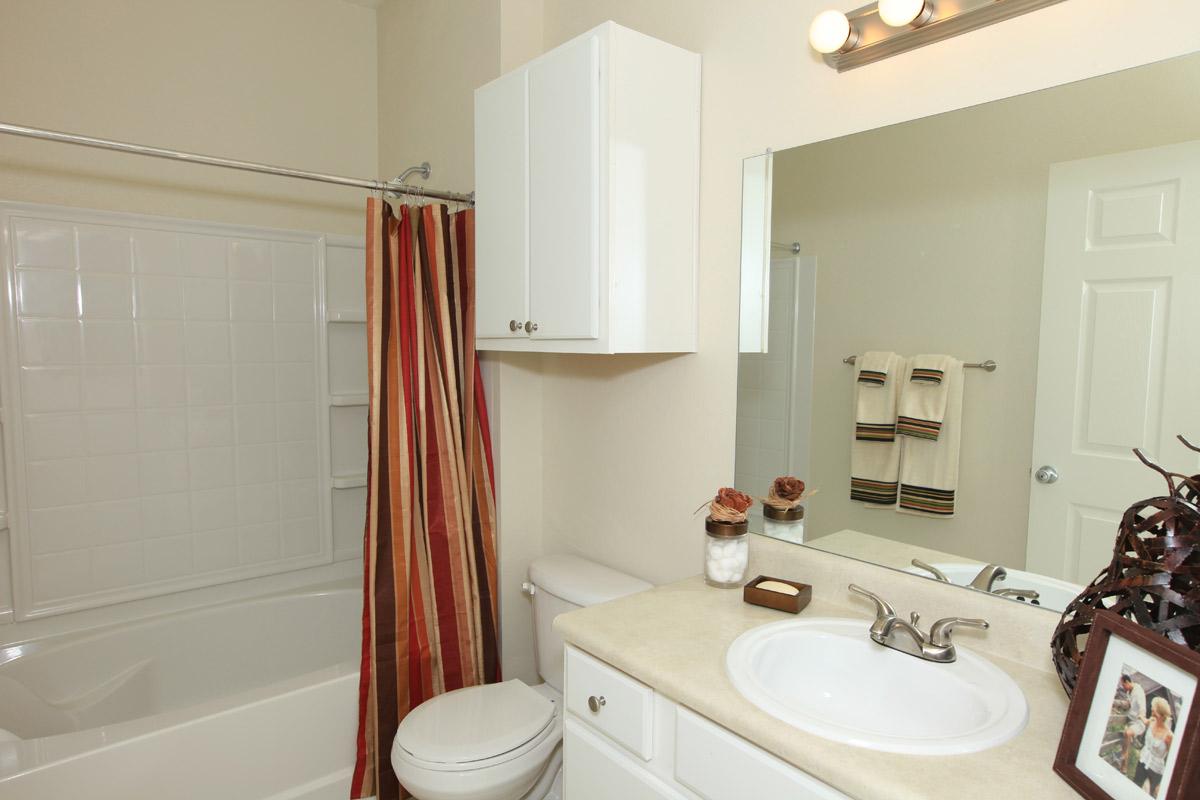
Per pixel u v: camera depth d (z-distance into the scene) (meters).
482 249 1.99
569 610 1.98
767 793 1.04
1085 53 1.15
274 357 2.77
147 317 2.50
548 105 1.71
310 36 2.95
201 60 2.69
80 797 1.63
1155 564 0.91
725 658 1.23
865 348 1.47
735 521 1.60
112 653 2.35
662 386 1.94
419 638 2.14
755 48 1.64
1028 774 0.92
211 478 2.65
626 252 1.63
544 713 1.84
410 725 1.77
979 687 1.13
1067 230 1.18
